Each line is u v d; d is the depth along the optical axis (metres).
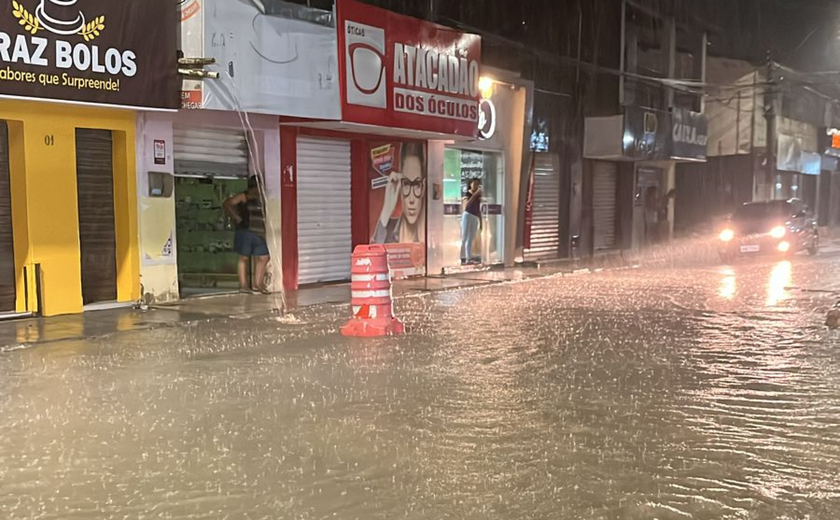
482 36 17.03
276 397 6.27
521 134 19.30
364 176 15.41
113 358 7.82
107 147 11.25
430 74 15.07
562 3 21.31
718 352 8.22
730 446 5.11
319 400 6.17
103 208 11.25
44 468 4.64
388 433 5.32
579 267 19.14
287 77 12.34
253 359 7.78
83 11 9.95
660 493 4.30
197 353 8.09
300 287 14.18
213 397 6.26
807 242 22.27
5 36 9.25
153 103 10.77
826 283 15.14
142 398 6.23
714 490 4.35
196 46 11.16
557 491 4.32
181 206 12.52
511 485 4.40
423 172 16.64
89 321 10.05
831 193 37.69
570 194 21.86
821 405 6.12
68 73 9.86
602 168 23.67
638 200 25.23
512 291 14.16
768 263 20.39
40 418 5.66
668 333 9.41
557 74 21.28
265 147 13.16
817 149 34.69
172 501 4.16
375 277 9.28
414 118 14.66
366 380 6.86
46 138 10.25
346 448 5.01
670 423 5.61
